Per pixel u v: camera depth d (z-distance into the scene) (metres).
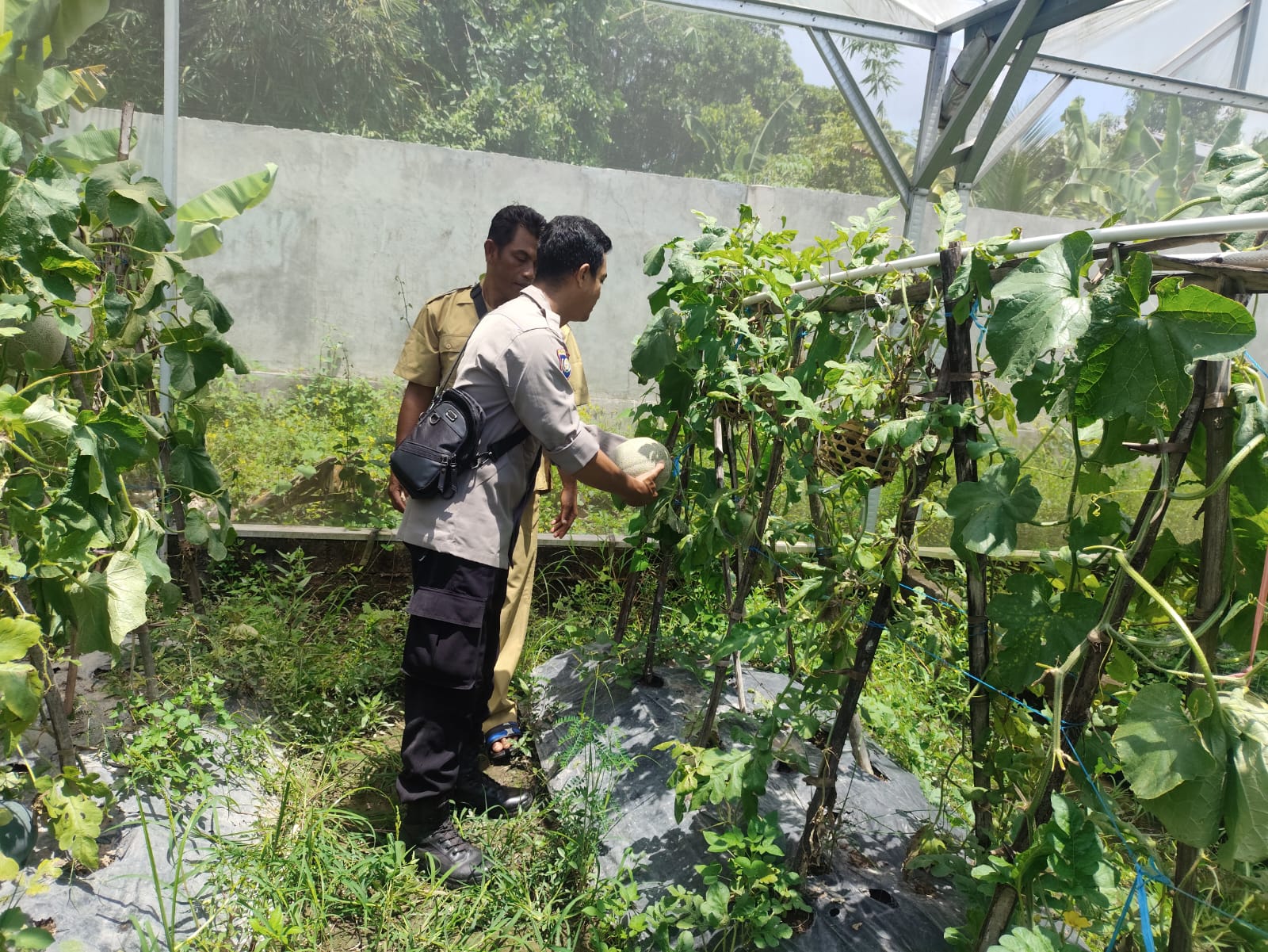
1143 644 1.65
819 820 2.31
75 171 2.85
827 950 2.15
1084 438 2.11
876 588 2.45
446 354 3.35
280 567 4.11
